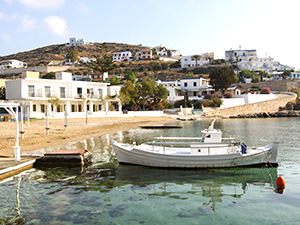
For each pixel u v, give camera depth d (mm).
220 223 9375
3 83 65938
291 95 91688
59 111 52375
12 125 36719
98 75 112812
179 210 10531
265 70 136000
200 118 69188
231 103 79562
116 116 58781
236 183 14109
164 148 18016
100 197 11953
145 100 71062
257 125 51094
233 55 151750
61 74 55562
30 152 20688
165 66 145875
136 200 11609
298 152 22469
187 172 16312
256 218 9797
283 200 11609
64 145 25031
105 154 21766
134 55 180875
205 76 119250
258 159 17344
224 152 17484
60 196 12078
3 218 9781
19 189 13055
